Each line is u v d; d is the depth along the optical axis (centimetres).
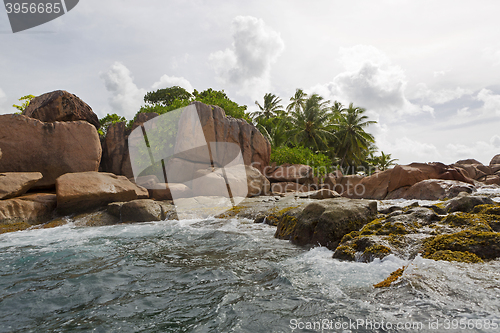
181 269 373
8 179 845
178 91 2862
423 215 468
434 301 236
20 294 295
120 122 1304
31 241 579
